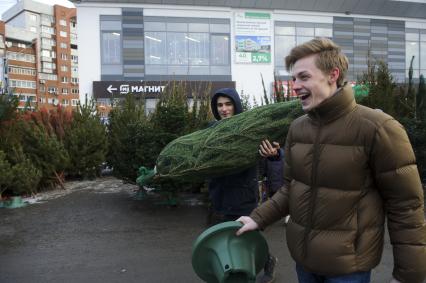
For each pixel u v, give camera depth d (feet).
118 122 34.45
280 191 7.37
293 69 6.44
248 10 97.09
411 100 30.83
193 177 12.62
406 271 5.84
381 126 5.87
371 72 32.24
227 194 11.49
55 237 17.93
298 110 11.15
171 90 36.11
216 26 96.02
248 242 7.37
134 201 25.32
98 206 24.02
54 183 30.50
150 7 92.48
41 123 30.83
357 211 6.10
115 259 15.05
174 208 23.27
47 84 289.53
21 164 25.99
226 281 7.14
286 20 100.12
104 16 90.53
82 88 90.33
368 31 107.55
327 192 6.15
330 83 6.24
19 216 21.81
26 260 15.03
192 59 95.40
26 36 271.49
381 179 5.96
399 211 5.92
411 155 5.92
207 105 30.07
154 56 93.50
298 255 6.52
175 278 13.21
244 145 11.16
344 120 6.12
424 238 5.88
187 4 94.07
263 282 12.10
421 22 112.57
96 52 90.38
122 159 25.30
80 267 14.28
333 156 6.09
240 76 97.40
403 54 111.86
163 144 23.81
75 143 32.89
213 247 7.23
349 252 6.05
